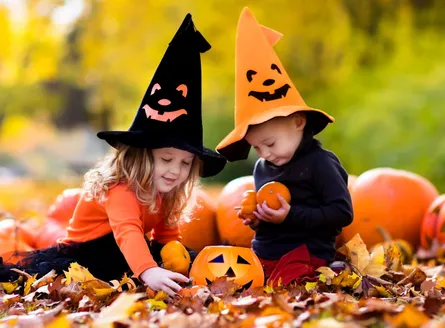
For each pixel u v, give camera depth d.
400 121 10.93
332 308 3.32
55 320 3.02
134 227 4.18
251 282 4.20
